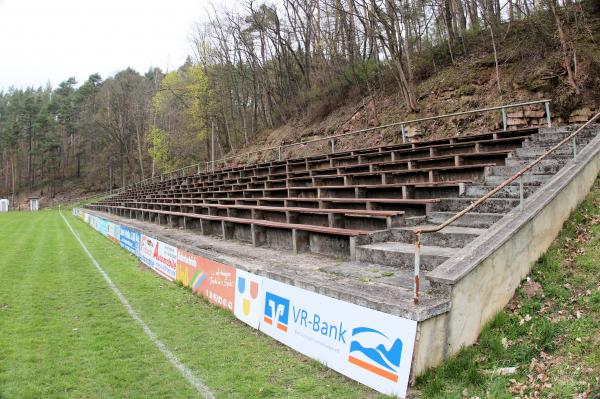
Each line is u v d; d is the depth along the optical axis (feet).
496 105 61.41
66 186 297.33
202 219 50.85
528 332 16.87
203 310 26.35
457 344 16.05
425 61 84.43
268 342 20.27
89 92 317.83
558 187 23.24
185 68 214.90
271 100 149.07
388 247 25.36
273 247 37.11
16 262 45.14
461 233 23.26
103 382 16.47
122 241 58.23
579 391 13.10
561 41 54.95
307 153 95.25
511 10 76.18
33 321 24.22
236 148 152.76
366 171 48.47
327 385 15.67
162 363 18.20
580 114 52.37
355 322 16.34
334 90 104.99
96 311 26.37
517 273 19.54
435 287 16.42
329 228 30.68
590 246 21.35
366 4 77.77
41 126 301.43
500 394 13.52
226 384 16.07
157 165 206.49
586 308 17.25
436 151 46.57
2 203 226.99
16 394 15.51
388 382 14.65
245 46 147.84
